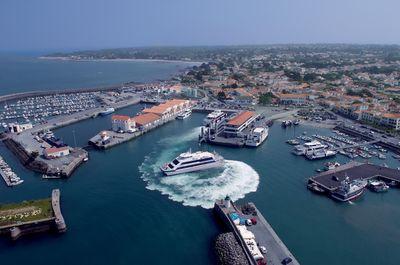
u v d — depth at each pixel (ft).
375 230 332.60
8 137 629.92
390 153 552.41
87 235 323.78
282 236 319.06
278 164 503.20
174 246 305.32
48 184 438.81
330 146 574.56
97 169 488.85
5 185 436.76
